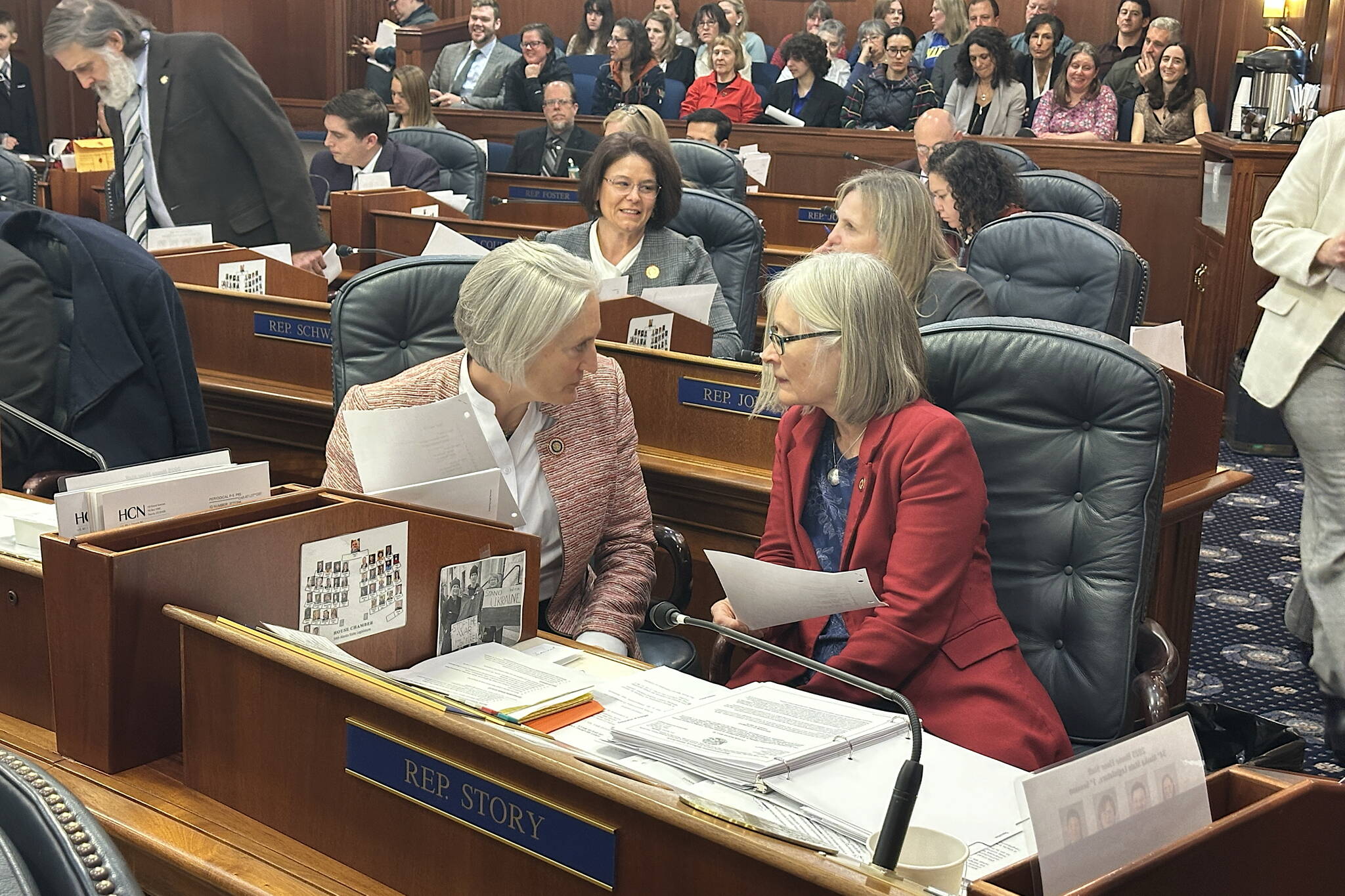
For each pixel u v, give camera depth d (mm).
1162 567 2850
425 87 7191
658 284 3799
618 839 1176
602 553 2340
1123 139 7840
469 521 1744
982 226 3871
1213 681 3584
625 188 3713
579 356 2035
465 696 1580
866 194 2928
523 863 1243
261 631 1440
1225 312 5898
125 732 1498
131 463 2729
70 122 11367
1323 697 3484
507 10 11289
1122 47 8570
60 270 2738
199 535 1510
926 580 1960
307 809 1396
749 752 1428
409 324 2828
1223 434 6000
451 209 5297
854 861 1087
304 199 4426
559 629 2266
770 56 10609
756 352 4609
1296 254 3186
